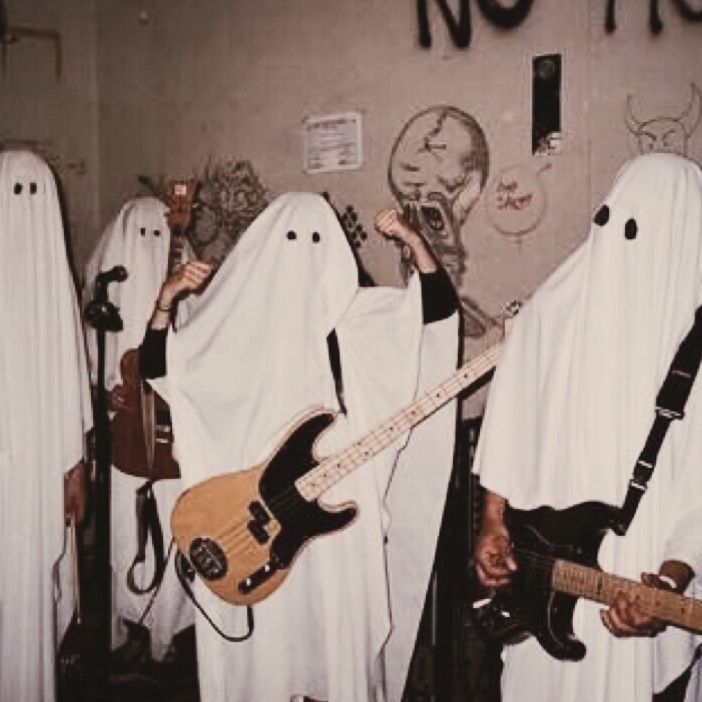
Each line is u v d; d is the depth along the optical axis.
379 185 3.58
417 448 2.79
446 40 3.35
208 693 2.62
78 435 2.86
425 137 3.43
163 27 4.34
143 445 3.38
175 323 3.14
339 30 3.66
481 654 2.77
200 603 2.62
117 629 3.55
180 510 2.56
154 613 3.40
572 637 1.97
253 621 2.57
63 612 3.00
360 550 2.56
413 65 3.45
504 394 2.15
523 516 2.07
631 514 1.89
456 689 2.81
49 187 2.82
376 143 3.58
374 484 2.56
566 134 3.06
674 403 1.87
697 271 1.92
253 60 3.98
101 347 3.06
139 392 3.40
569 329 2.03
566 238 3.09
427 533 2.79
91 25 4.62
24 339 2.74
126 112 4.54
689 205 1.92
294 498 2.51
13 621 2.75
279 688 2.56
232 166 4.12
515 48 3.17
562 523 1.97
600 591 1.91
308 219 2.60
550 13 3.08
